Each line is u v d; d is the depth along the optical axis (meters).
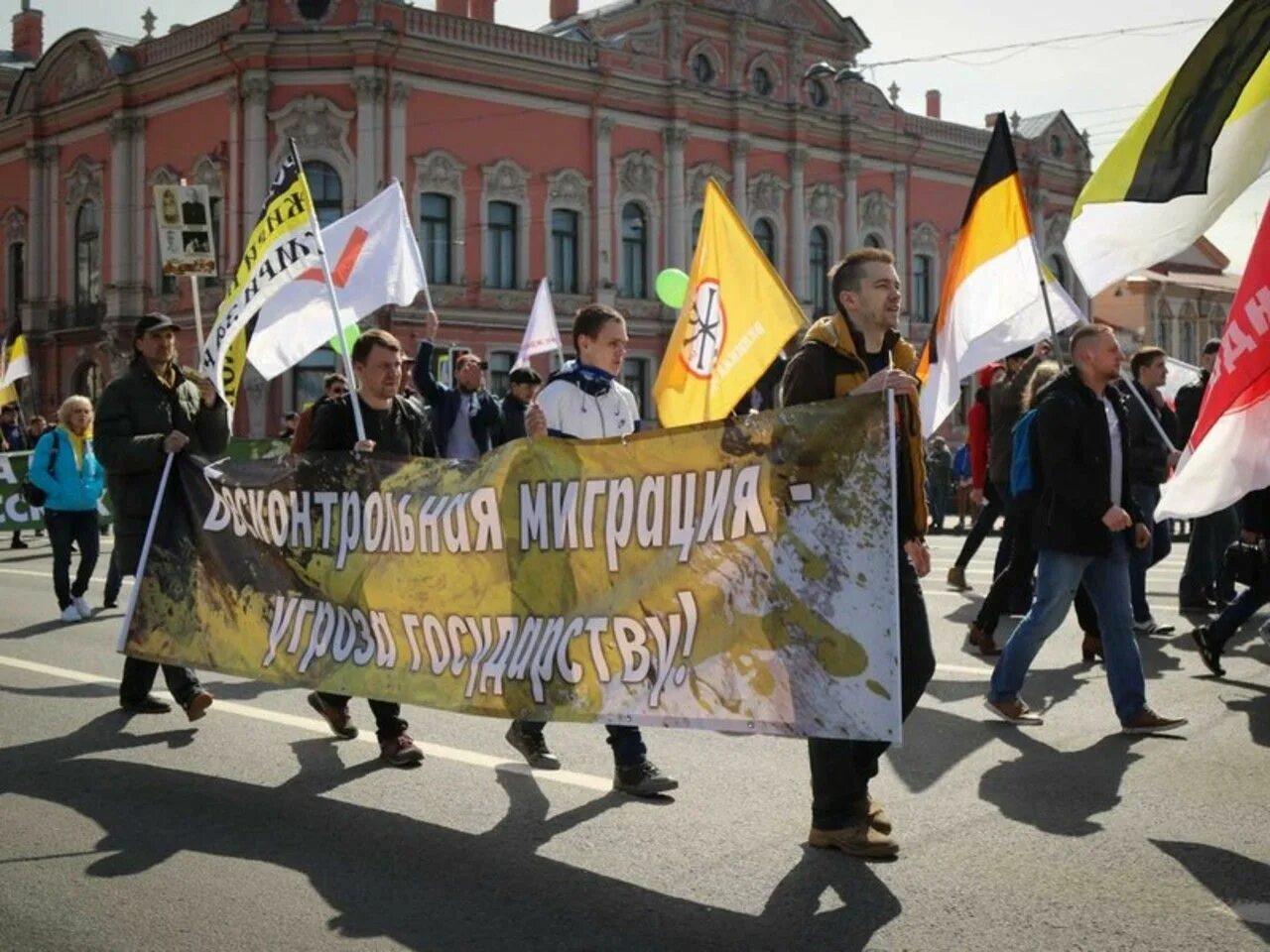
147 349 7.69
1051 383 6.93
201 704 7.24
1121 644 6.91
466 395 12.69
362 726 7.40
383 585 6.22
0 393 24.59
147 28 37.31
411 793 6.00
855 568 4.63
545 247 36.12
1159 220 6.61
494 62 34.53
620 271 37.59
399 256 11.06
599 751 6.73
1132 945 4.16
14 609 12.62
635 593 5.22
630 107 37.47
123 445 7.38
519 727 6.44
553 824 5.51
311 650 6.57
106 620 11.84
